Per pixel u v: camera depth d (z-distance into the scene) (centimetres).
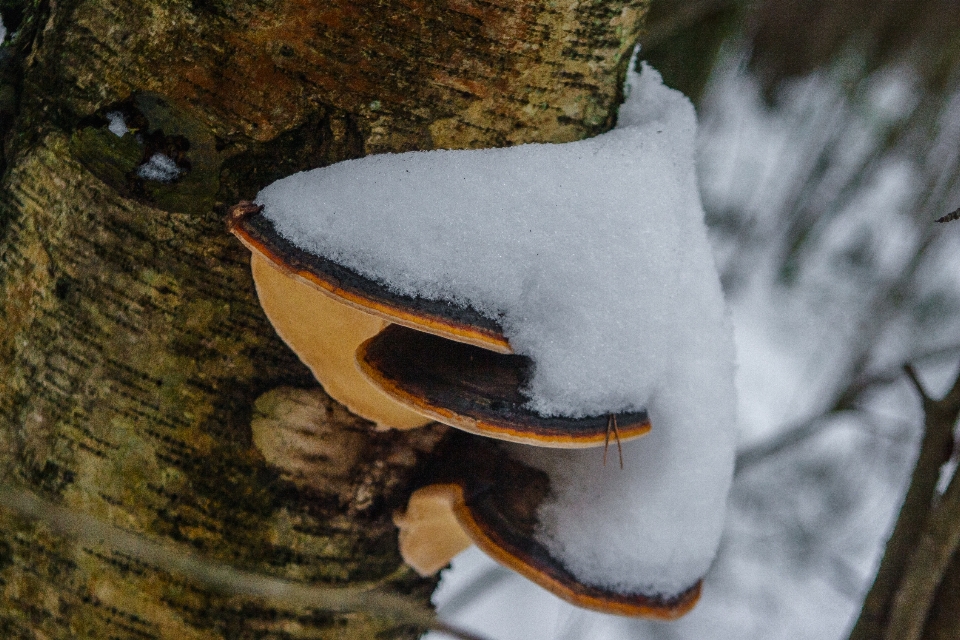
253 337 62
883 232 194
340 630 66
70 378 63
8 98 63
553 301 60
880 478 175
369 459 64
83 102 61
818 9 156
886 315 180
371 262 59
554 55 62
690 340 66
